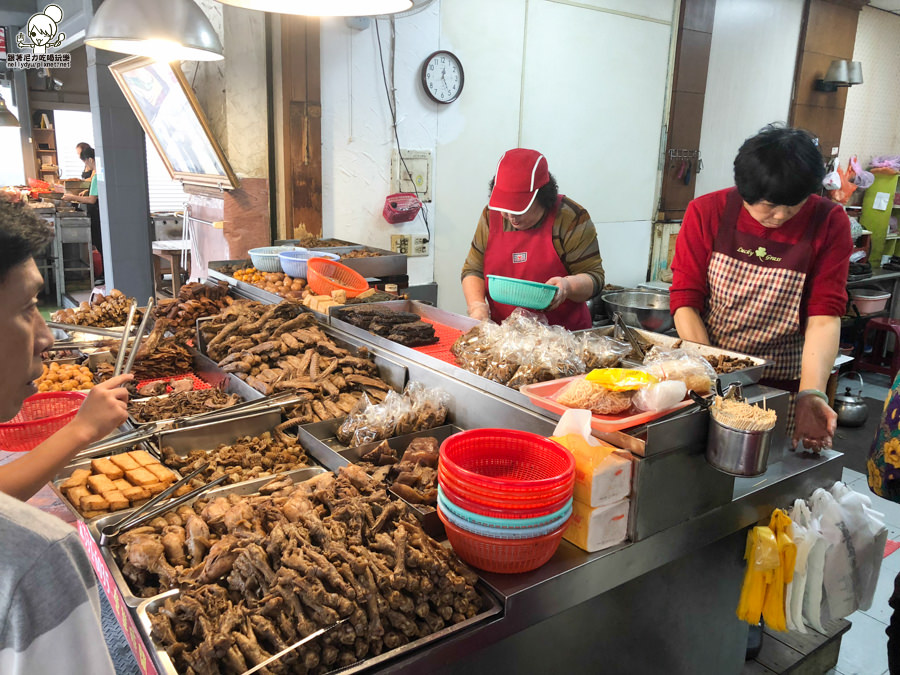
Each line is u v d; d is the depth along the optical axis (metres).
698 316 2.38
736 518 1.62
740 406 1.39
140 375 2.56
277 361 2.45
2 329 0.81
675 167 6.08
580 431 1.40
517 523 1.21
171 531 1.38
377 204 4.65
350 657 1.08
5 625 0.64
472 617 1.21
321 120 4.25
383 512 1.30
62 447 1.22
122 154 4.48
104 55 4.27
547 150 5.30
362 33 4.27
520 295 2.42
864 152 7.62
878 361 5.94
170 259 5.05
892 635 1.77
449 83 4.64
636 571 1.44
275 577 1.13
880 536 1.74
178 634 1.13
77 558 0.70
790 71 6.61
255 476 1.72
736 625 1.87
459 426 1.94
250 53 4.11
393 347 2.28
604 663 1.52
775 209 1.98
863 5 6.78
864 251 6.24
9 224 0.80
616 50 5.43
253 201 4.25
